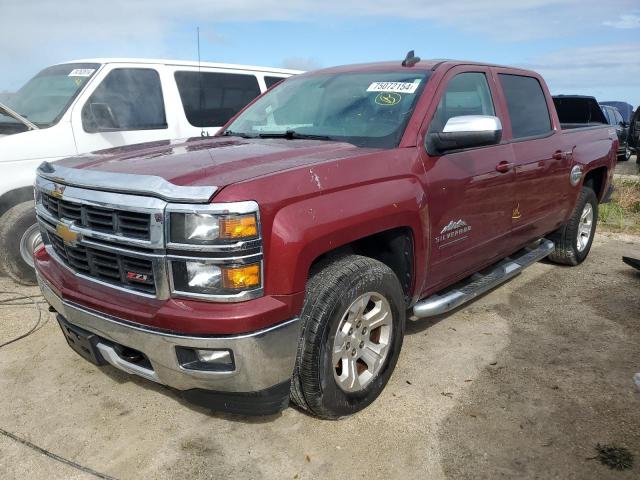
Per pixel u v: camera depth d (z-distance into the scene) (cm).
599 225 816
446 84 361
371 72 390
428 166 325
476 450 273
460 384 334
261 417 299
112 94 559
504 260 459
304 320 265
